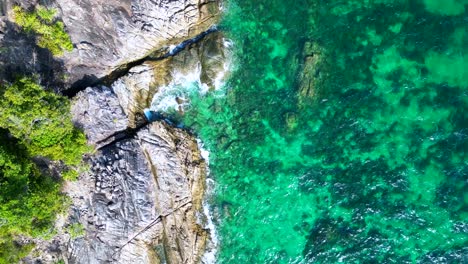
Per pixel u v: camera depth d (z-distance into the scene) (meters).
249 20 32.41
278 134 32.84
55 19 27.47
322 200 32.81
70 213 29.00
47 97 25.67
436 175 31.78
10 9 26.08
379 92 32.03
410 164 32.06
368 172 32.47
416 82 31.81
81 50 29.34
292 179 32.91
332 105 32.25
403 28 31.69
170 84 32.62
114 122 30.70
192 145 32.88
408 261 31.95
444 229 31.66
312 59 31.58
